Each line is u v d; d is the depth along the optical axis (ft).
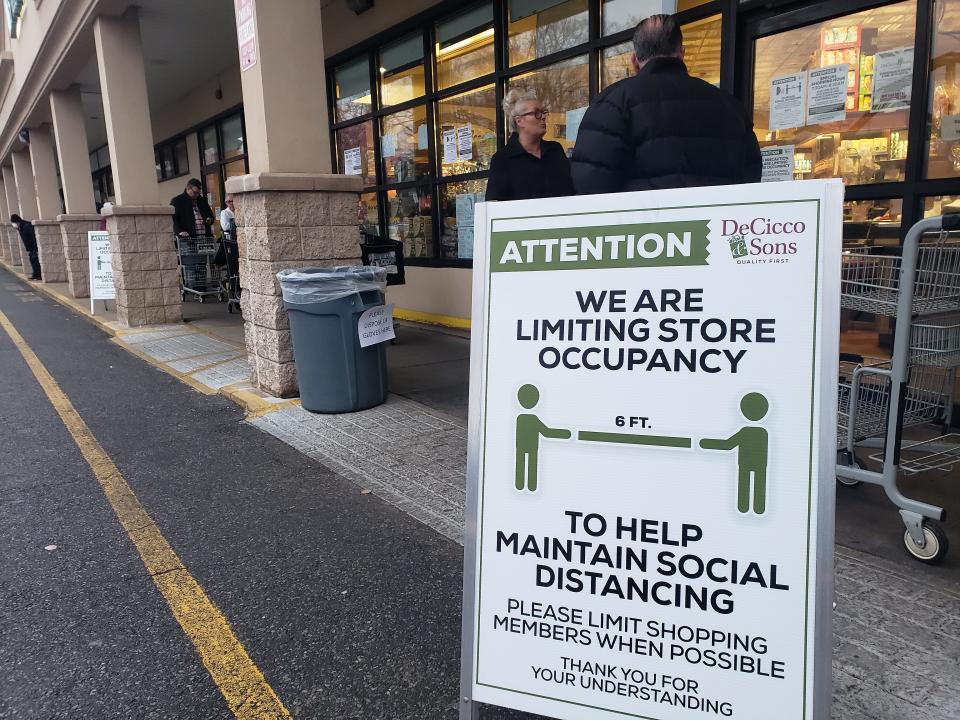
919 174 13.38
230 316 35.47
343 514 11.74
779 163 15.64
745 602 5.39
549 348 6.02
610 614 5.79
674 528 5.60
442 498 12.18
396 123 30.19
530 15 23.07
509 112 14.17
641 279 5.72
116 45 30.25
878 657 7.38
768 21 15.38
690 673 5.55
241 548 10.65
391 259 25.81
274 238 17.69
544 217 6.02
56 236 59.82
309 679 7.64
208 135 48.65
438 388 19.07
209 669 7.85
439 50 27.17
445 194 28.09
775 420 5.33
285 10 17.26
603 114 9.11
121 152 31.04
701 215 5.55
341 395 16.90
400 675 7.67
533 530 6.04
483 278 6.25
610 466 5.80
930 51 13.00
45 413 18.52
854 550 9.67
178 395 20.12
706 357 5.52
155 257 32.42
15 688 7.61
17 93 51.21
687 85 8.87
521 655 6.07
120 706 7.30
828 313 5.22
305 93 17.80
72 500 12.66
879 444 12.28
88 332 32.65
